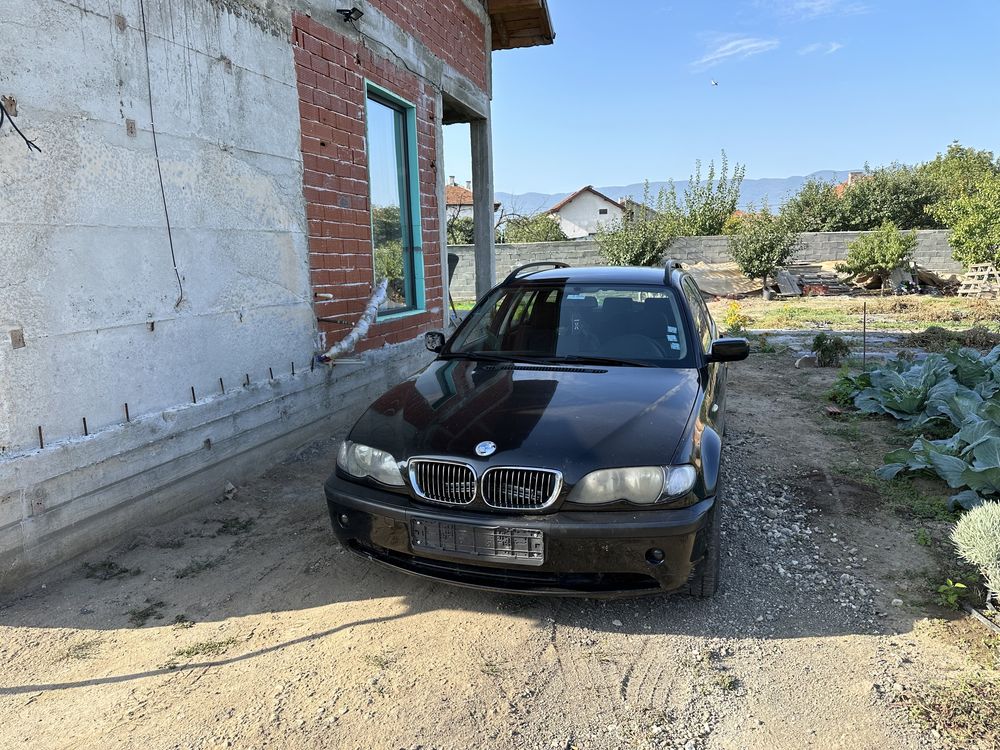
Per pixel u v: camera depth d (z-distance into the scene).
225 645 2.86
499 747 2.30
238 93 4.59
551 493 2.81
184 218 4.14
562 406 3.30
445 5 8.30
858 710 2.47
